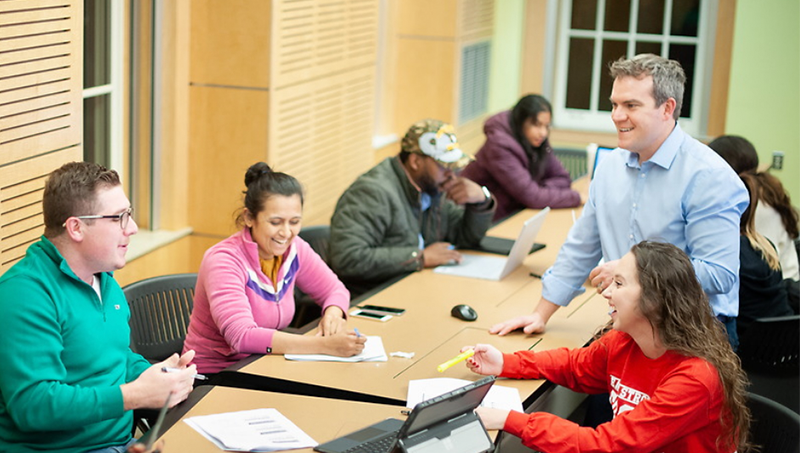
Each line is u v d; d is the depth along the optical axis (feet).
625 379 7.97
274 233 9.36
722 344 7.54
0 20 9.34
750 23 22.21
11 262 9.96
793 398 11.76
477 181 16.61
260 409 7.91
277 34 14.85
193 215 15.34
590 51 24.91
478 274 12.44
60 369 7.19
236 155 15.08
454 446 6.96
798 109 22.20
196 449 7.09
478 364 8.81
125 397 7.24
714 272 8.99
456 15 21.81
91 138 13.34
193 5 14.74
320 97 16.84
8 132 9.62
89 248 7.36
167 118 14.57
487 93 24.95
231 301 9.27
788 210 13.92
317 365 8.96
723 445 7.54
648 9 24.13
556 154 21.27
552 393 10.52
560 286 10.29
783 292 12.57
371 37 18.81
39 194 10.23
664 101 9.08
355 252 12.07
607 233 9.90
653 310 7.47
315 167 16.94
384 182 12.39
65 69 10.36
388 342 9.77
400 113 22.77
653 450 7.42
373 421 7.79
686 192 9.22
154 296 10.61
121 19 13.55
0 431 7.22
